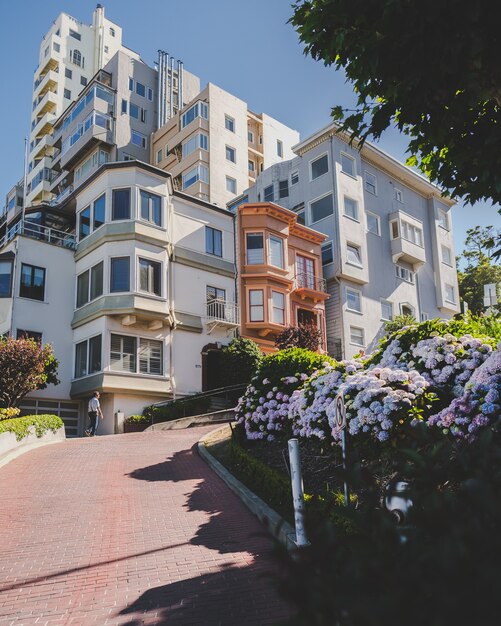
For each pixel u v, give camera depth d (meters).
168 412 25.98
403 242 39.81
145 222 28.34
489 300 18.50
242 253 33.12
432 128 6.42
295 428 11.34
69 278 29.34
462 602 1.49
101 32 71.12
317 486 8.76
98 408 23.41
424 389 8.84
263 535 2.11
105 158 50.47
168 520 9.22
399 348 10.45
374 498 2.48
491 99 6.01
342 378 10.63
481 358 8.97
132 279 27.14
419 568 1.68
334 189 36.59
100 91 50.97
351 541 2.07
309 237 35.62
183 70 58.22
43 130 65.25
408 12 5.40
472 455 2.46
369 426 8.40
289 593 1.78
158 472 13.23
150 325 27.75
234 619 5.40
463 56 5.33
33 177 60.84
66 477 12.77
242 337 30.89
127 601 6.03
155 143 52.94
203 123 48.75
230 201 45.28
